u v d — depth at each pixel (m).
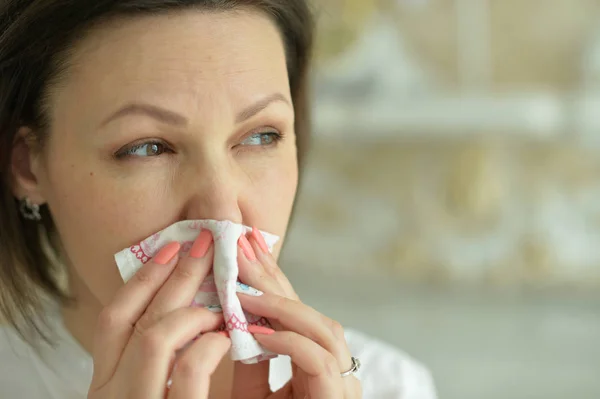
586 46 1.84
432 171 1.95
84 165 0.74
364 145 1.97
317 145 1.97
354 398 0.73
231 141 0.75
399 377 1.09
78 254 0.78
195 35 0.72
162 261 0.70
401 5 1.91
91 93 0.72
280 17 0.88
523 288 1.93
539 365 1.90
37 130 0.80
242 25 0.75
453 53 1.91
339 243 2.01
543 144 1.90
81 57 0.73
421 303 1.98
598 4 1.83
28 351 0.93
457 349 1.94
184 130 0.71
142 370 0.65
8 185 0.88
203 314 0.68
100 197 0.74
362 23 1.90
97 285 0.78
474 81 1.90
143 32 0.71
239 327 0.68
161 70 0.71
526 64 1.88
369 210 1.99
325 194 2.00
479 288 1.95
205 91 0.71
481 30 1.89
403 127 1.94
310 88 1.09
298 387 0.78
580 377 1.88
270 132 0.79
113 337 0.68
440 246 1.96
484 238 1.94
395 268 1.99
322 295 2.03
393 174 1.97
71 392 0.91
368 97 1.93
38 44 0.75
